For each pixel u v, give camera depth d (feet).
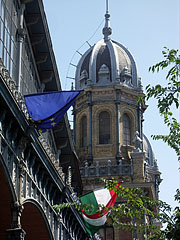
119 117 246.06
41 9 110.11
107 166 229.45
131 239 218.59
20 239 88.33
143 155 230.27
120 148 241.14
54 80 127.65
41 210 109.50
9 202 90.48
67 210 135.54
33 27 113.70
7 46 95.91
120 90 249.75
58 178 119.44
